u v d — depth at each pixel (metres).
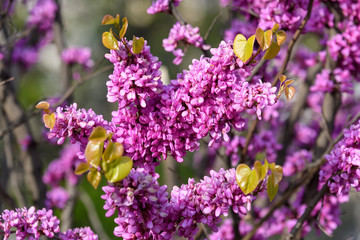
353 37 2.46
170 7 2.30
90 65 4.01
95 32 12.70
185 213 1.42
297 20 2.10
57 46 4.04
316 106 3.65
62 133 1.37
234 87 1.40
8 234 1.51
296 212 2.85
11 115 2.91
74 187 3.64
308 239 3.79
